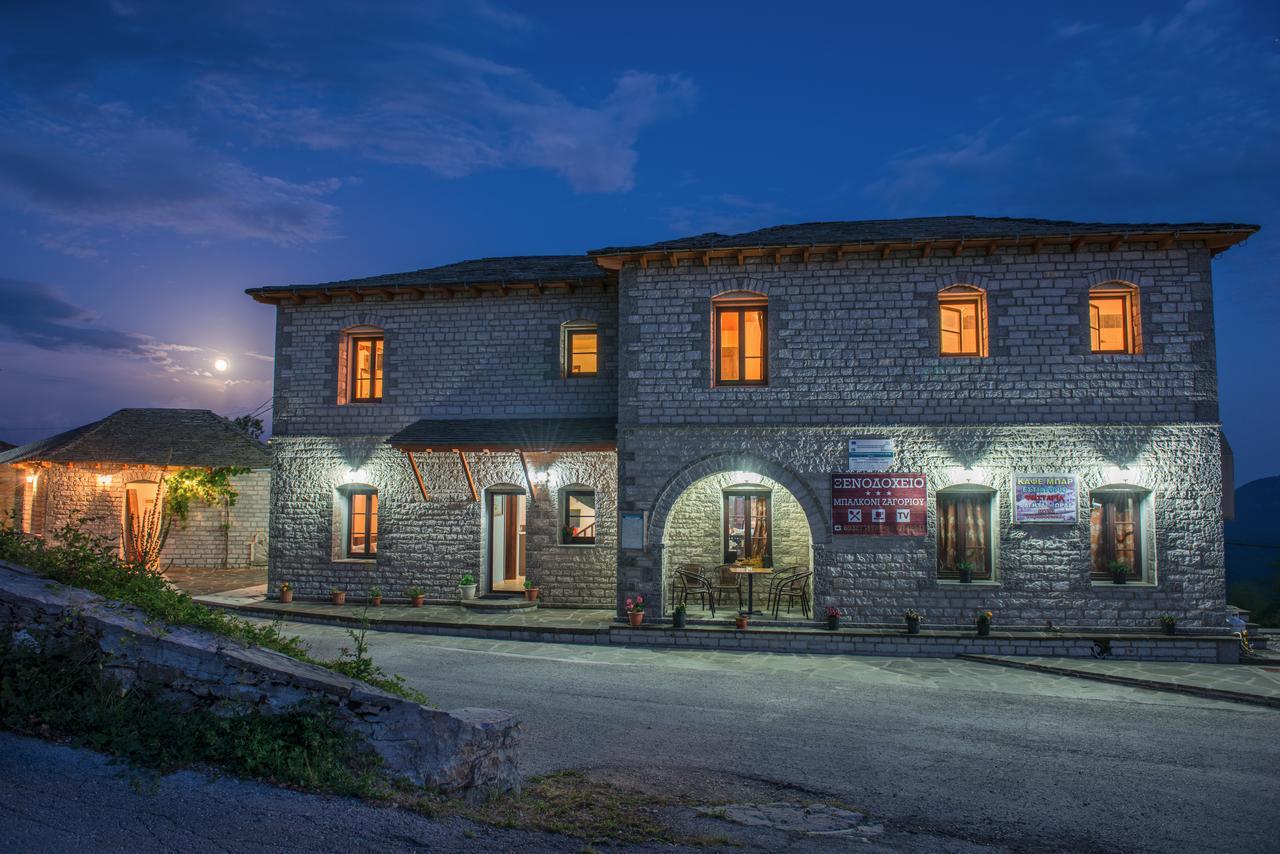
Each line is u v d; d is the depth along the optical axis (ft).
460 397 56.54
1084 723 32.07
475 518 55.57
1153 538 45.83
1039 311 46.93
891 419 47.44
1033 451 46.60
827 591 47.19
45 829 15.33
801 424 47.88
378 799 18.67
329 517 56.95
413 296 57.26
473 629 48.37
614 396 55.26
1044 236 45.19
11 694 19.11
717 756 26.66
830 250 47.44
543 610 53.67
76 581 21.98
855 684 37.91
